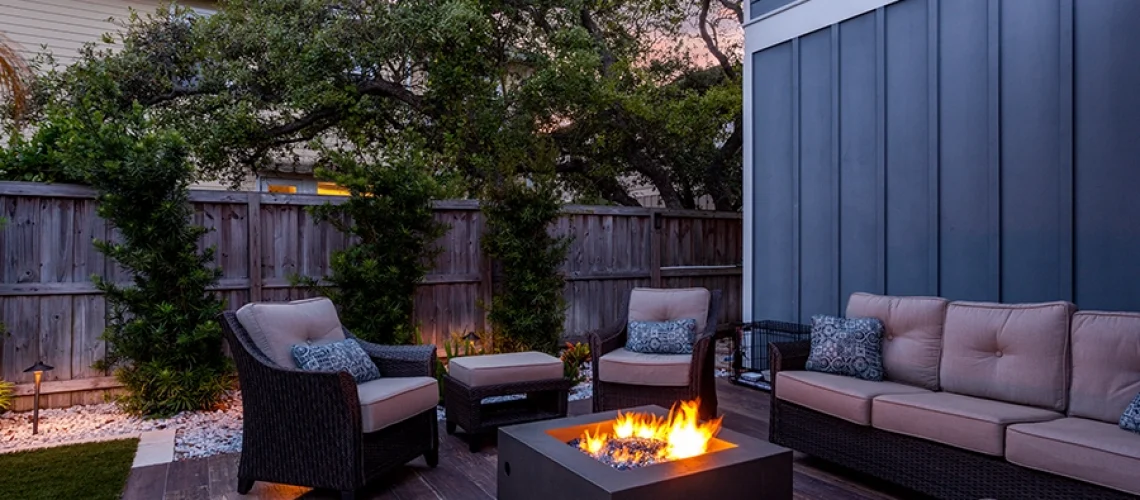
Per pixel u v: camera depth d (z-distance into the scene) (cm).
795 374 358
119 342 418
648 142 865
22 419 420
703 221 737
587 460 221
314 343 347
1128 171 344
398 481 326
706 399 414
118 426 409
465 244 582
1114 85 350
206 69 677
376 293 496
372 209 495
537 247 559
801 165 531
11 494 295
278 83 693
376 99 774
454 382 396
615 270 670
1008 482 258
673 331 442
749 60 580
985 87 405
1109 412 269
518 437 251
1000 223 398
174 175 423
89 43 682
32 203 434
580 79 739
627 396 416
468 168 759
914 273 446
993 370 312
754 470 223
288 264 512
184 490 306
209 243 484
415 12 688
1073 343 289
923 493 292
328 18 701
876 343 357
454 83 714
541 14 788
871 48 474
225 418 430
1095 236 358
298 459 291
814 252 521
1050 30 375
